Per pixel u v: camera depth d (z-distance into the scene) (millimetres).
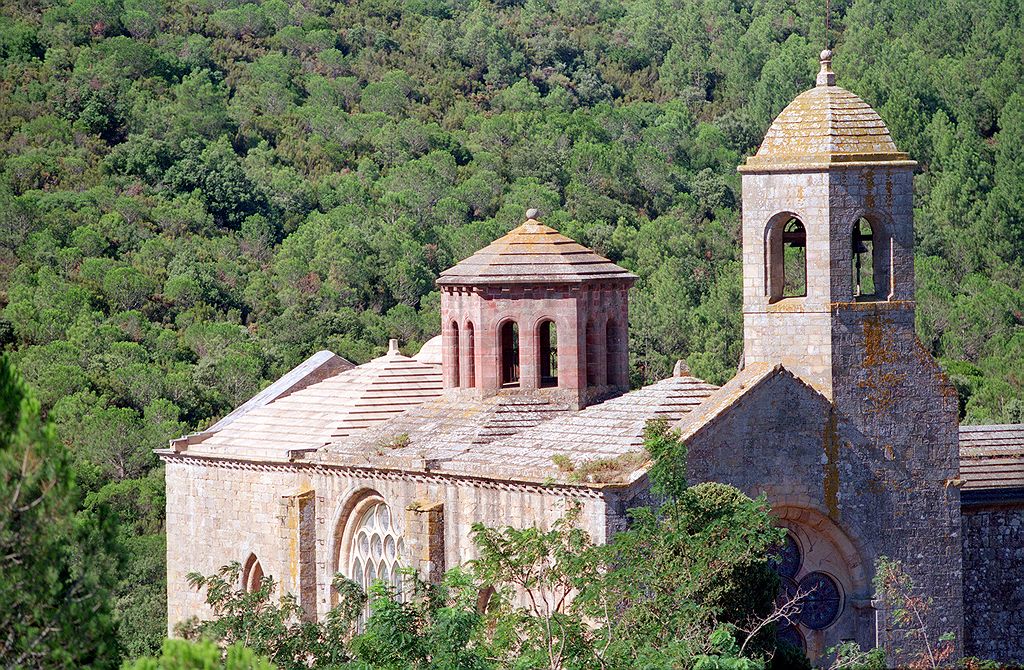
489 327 176875
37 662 97375
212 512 193000
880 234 163250
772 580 140375
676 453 135625
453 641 123375
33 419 98938
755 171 162875
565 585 142375
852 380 161750
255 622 139500
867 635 162250
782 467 159500
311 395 194750
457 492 165875
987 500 169625
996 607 170000
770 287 163125
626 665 127312
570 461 156625
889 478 162875
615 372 179625
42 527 98625
